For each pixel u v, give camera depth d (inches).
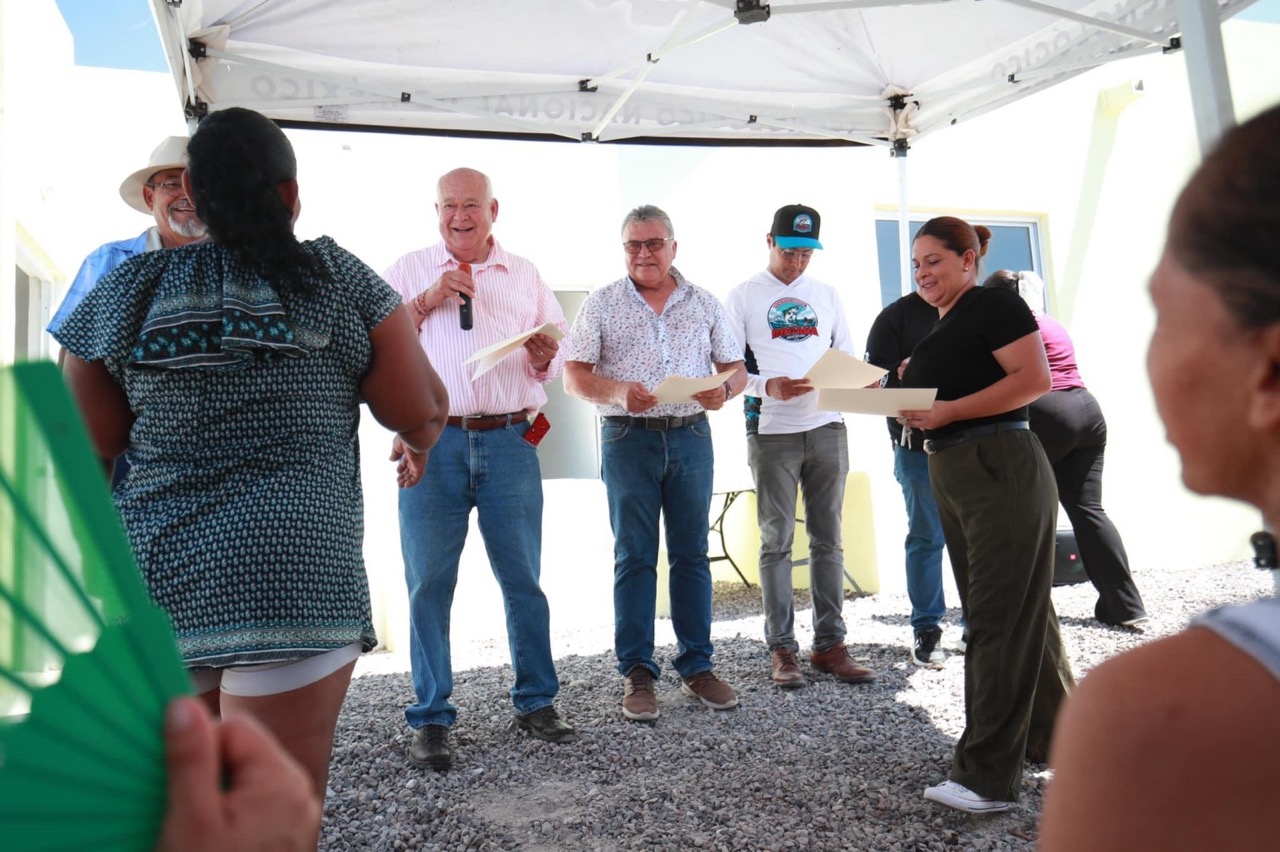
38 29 231.8
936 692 175.3
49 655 17.1
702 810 122.5
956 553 124.6
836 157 284.2
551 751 147.5
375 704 185.8
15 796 16.2
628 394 158.4
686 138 207.3
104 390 70.3
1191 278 22.9
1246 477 22.9
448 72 179.3
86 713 17.6
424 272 157.5
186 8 150.9
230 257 69.8
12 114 198.4
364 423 246.7
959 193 292.4
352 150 243.1
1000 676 115.0
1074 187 304.8
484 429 148.9
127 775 18.3
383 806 128.3
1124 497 303.1
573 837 116.3
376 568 249.1
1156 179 313.6
